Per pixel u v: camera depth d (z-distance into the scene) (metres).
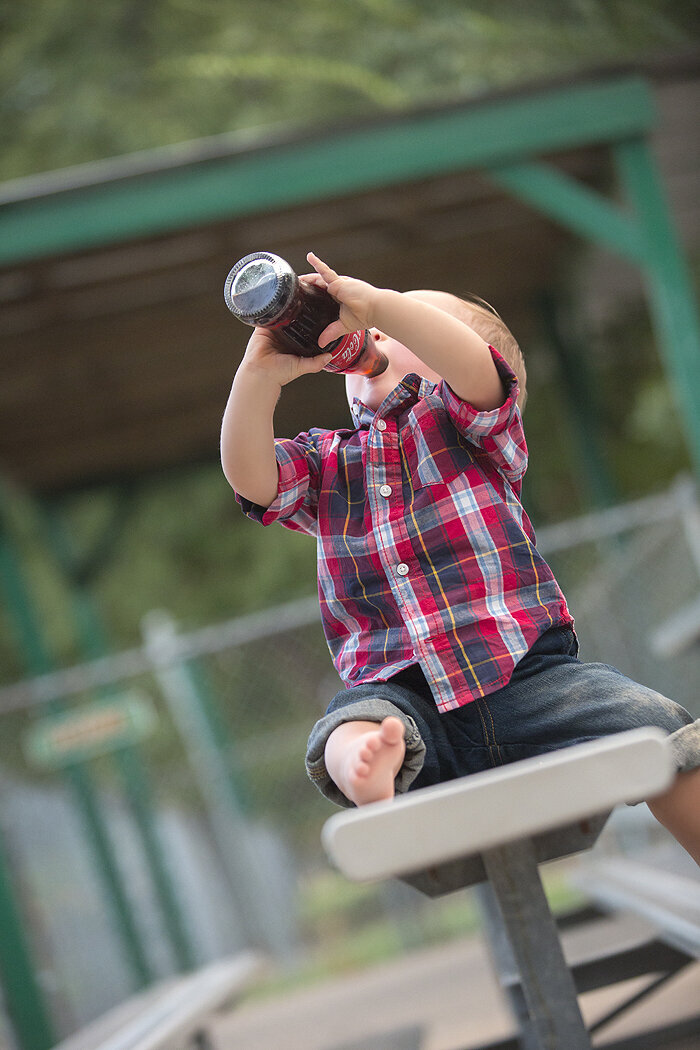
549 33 25.88
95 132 38.72
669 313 14.70
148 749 31.70
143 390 23.20
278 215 17.92
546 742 4.84
